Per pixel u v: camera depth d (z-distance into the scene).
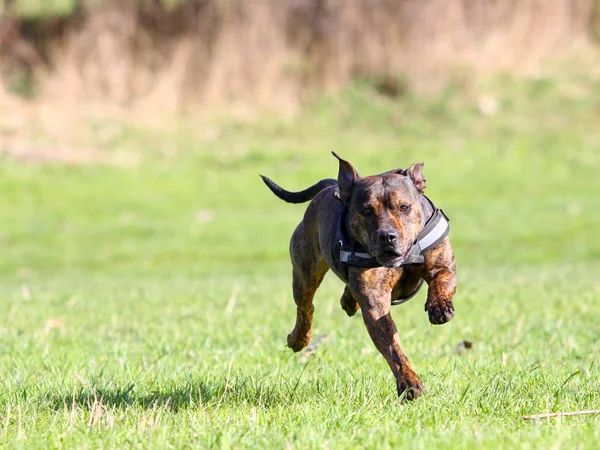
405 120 26.84
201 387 5.97
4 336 8.57
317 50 27.84
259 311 9.65
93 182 21.83
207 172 22.80
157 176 22.38
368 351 7.43
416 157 23.88
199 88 27.02
